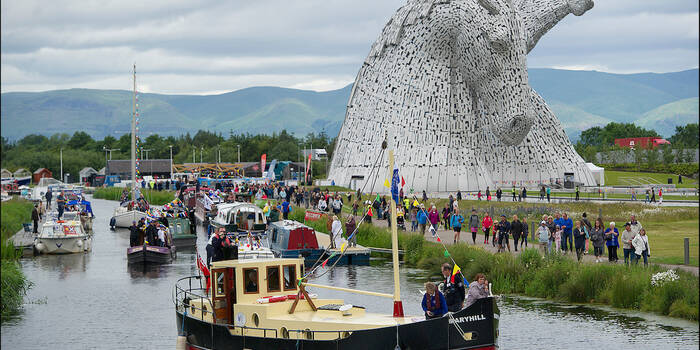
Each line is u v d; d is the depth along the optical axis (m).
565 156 111.94
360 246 46.19
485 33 94.75
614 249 35.31
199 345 23.16
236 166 173.25
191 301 25.66
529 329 26.92
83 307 32.97
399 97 106.25
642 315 28.66
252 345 21.08
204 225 70.69
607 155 168.00
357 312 21.50
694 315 27.69
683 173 139.50
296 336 20.44
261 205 69.50
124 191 98.25
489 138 109.50
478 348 19.75
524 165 110.44
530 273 34.41
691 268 33.47
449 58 105.38
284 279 22.61
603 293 31.09
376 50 110.50
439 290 20.58
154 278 40.31
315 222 58.78
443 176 103.75
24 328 29.16
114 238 61.53
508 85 94.69
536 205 72.81
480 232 54.81
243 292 22.08
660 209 66.25
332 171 114.69
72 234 51.41
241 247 36.50
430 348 19.19
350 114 113.25
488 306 19.88
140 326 29.45
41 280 39.94
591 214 64.56
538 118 111.56
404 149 104.50
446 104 105.62
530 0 105.56
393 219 20.84
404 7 108.94
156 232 48.19
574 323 27.64
